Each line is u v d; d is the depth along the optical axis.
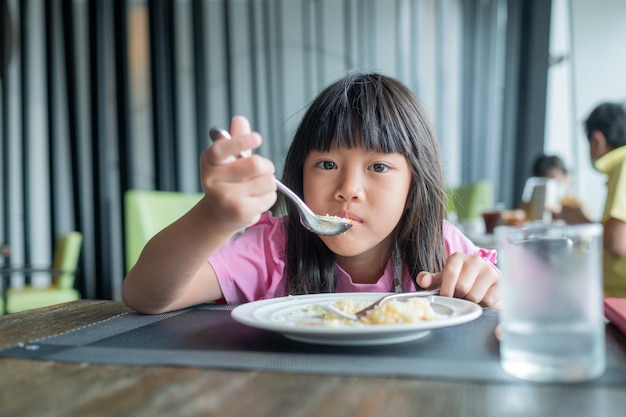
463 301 0.76
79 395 0.47
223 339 0.66
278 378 0.50
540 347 0.49
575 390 0.47
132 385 0.49
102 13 4.30
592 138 2.50
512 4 3.87
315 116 1.01
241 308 0.72
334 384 0.49
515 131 3.91
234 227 0.74
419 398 0.45
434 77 4.04
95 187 4.32
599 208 3.71
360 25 4.18
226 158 0.69
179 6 4.45
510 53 3.88
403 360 0.56
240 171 0.69
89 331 0.72
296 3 4.32
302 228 1.08
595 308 0.49
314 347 0.62
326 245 1.04
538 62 3.83
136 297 0.84
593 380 0.49
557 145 3.88
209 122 4.49
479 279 0.89
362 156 0.96
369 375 0.51
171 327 0.74
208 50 4.49
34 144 4.58
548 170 3.32
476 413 0.42
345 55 4.23
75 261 3.30
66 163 4.44
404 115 1.01
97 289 4.32
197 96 4.39
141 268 0.83
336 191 0.95
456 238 1.21
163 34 4.38
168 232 0.81
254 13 4.39
